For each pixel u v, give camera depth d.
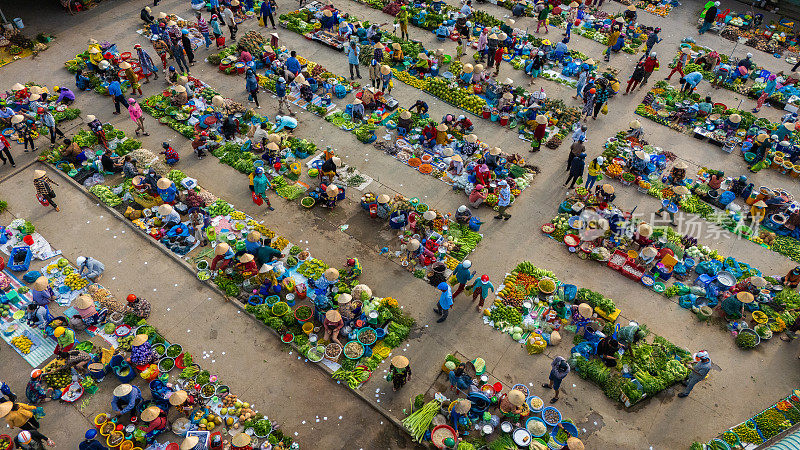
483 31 35.41
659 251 25.17
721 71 35.12
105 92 33.72
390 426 19.64
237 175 29.12
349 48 36.75
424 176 29.22
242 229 26.00
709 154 31.08
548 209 27.69
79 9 41.16
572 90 35.28
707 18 39.59
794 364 21.80
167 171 28.62
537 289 23.67
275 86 33.78
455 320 22.86
